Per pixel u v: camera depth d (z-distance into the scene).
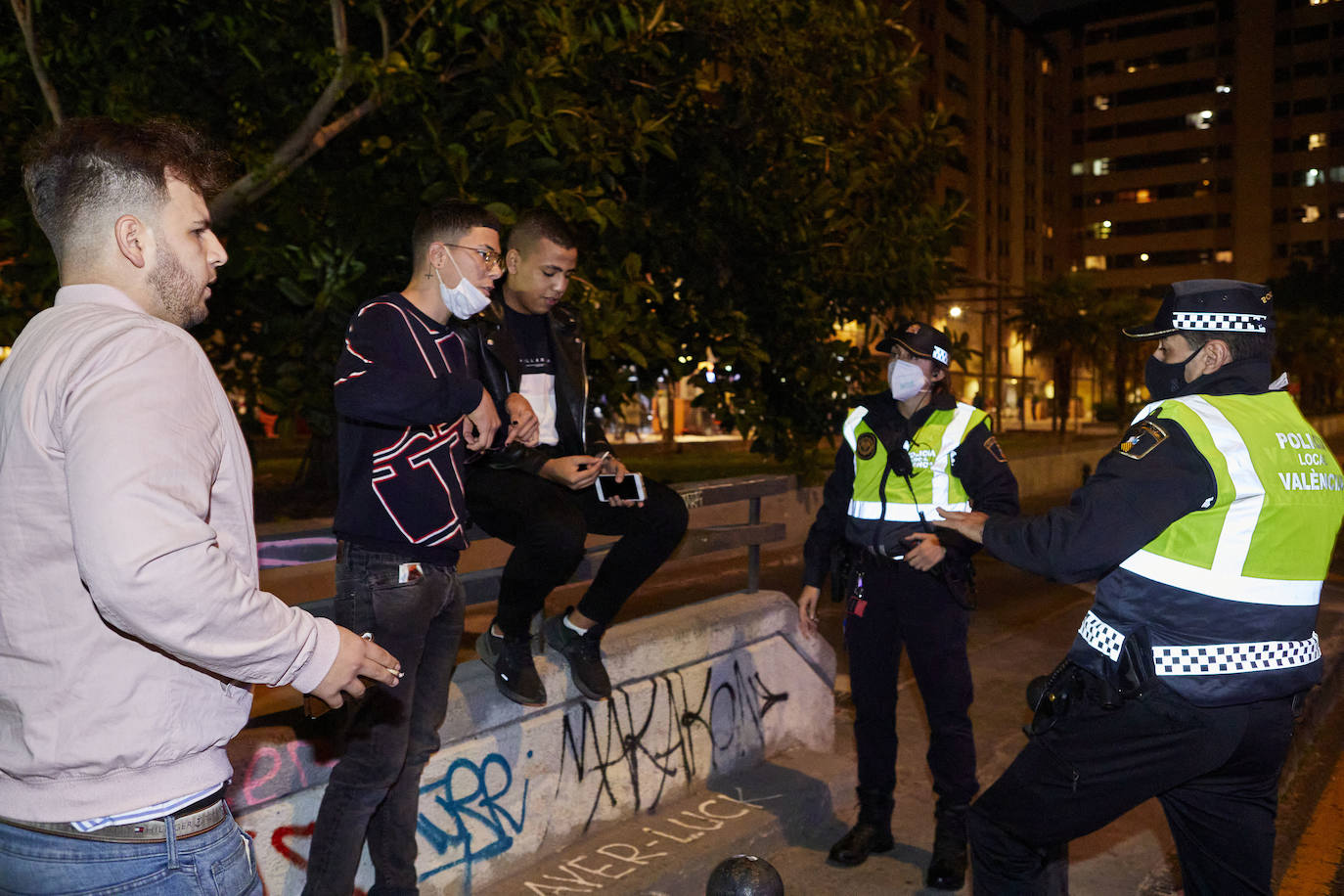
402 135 5.40
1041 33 83.38
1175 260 81.25
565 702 3.30
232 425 1.53
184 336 1.45
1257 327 2.27
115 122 1.50
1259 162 77.81
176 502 1.31
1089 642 2.29
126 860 1.38
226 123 5.89
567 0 5.00
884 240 7.79
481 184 5.27
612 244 6.52
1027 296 44.44
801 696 4.41
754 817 3.64
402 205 5.07
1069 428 55.00
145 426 1.31
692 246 7.39
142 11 5.34
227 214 5.06
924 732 4.98
